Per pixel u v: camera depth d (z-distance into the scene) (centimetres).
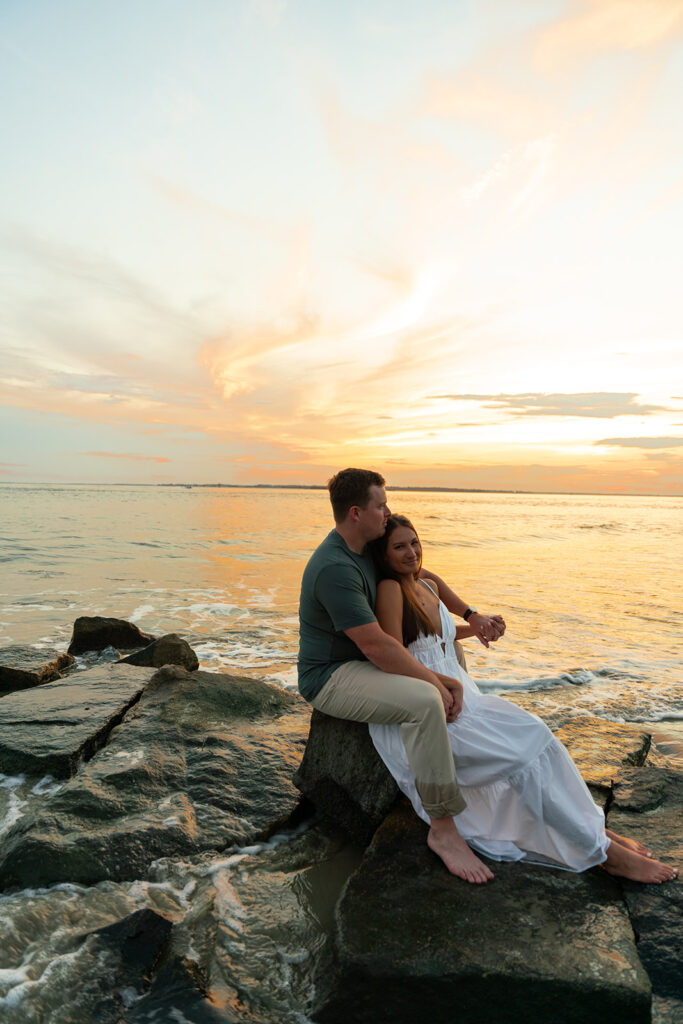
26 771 429
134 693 526
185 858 324
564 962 230
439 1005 227
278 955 261
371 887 275
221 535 2530
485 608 1160
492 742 307
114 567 1583
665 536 3216
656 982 236
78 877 299
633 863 288
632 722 591
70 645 826
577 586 1439
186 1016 219
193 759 411
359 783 343
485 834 304
